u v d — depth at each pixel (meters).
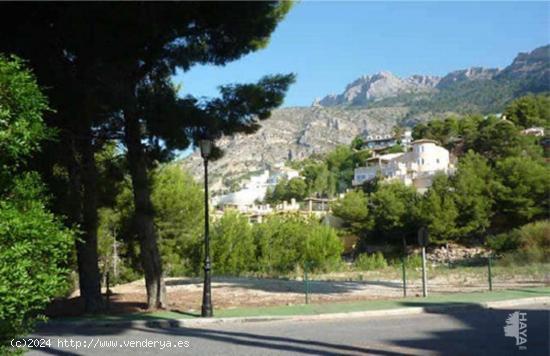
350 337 12.16
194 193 40.16
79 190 18.02
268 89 17.97
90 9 14.66
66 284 5.73
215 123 16.83
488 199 58.53
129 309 18.73
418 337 11.96
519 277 27.31
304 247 48.69
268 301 20.09
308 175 141.38
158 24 16.00
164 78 18.59
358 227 65.31
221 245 46.88
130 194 31.66
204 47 18.02
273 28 18.53
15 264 5.11
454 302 17.88
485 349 10.39
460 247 57.41
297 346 11.12
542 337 11.72
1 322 5.45
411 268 38.03
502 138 86.38
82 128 16.55
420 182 85.69
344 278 31.83
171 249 39.50
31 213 5.36
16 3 14.21
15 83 5.29
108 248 34.25
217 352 10.65
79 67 16.31
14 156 5.44
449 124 120.44
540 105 110.88
